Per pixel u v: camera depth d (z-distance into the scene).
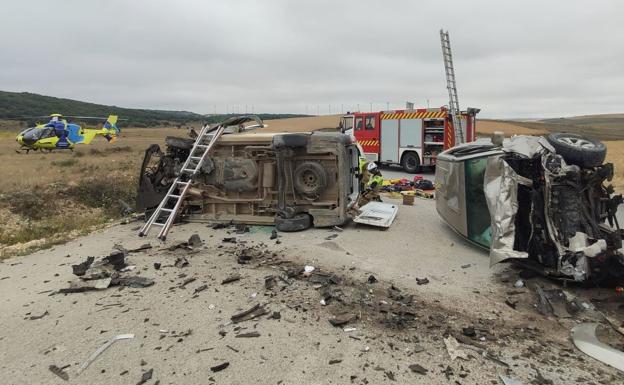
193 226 8.02
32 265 5.84
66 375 3.16
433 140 17.25
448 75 16.94
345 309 4.23
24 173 15.11
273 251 6.24
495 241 4.82
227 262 5.71
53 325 3.96
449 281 5.04
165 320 4.02
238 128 9.17
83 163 19.58
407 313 4.11
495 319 4.04
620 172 15.27
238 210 8.27
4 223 8.75
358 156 8.95
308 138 7.46
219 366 3.20
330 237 7.02
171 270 5.40
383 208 8.66
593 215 4.95
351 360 3.31
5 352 3.51
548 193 4.80
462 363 3.27
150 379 3.09
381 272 5.33
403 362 3.29
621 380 3.05
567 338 3.69
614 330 3.79
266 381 3.05
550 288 4.77
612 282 4.75
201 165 8.07
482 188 6.06
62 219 9.19
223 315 4.11
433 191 11.96
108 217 9.38
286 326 3.88
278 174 7.47
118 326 3.91
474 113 17.59
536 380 3.04
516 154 5.09
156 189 8.56
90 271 5.23
